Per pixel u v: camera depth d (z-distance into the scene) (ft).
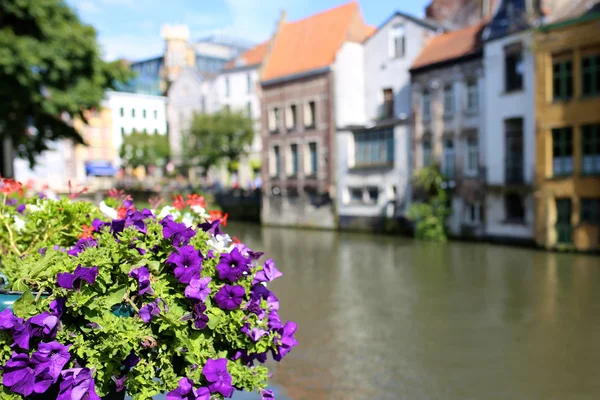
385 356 33.68
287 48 138.31
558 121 80.53
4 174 75.66
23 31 69.72
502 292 52.01
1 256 12.39
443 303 47.91
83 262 8.16
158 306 8.07
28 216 13.19
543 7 81.76
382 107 117.29
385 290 53.62
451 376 30.35
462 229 95.55
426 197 101.76
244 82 161.99
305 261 74.18
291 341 9.21
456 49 98.07
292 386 28.66
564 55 79.66
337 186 121.39
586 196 77.77
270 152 136.56
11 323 7.33
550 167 82.23
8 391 7.36
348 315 43.98
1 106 69.82
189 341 8.18
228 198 149.89
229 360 8.78
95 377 7.73
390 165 109.70
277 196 134.72
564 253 78.07
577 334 38.06
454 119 97.19
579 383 29.30
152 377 8.07
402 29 111.45
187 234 8.84
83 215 12.77
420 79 103.50
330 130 121.39
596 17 75.00
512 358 33.42
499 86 88.99
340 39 126.52
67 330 7.89
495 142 90.22
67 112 73.92
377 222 112.68
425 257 76.43
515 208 89.25
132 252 8.35
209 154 134.10
